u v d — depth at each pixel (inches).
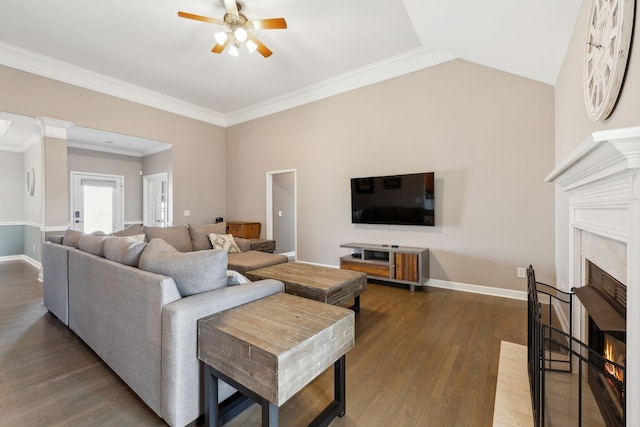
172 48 145.9
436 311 117.6
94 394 65.9
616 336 52.9
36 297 136.4
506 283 132.9
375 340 93.2
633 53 44.8
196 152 231.9
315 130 194.9
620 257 48.7
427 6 92.9
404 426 56.9
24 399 64.0
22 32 132.5
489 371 75.4
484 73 135.4
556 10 78.8
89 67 166.1
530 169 125.8
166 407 54.1
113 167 268.2
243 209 240.2
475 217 139.2
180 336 52.6
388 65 161.0
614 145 34.3
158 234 148.5
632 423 37.1
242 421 58.5
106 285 73.7
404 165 159.0
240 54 152.2
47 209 161.2
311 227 198.2
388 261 157.4
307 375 47.4
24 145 231.1
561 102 106.0
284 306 61.9
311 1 113.7
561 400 63.1
